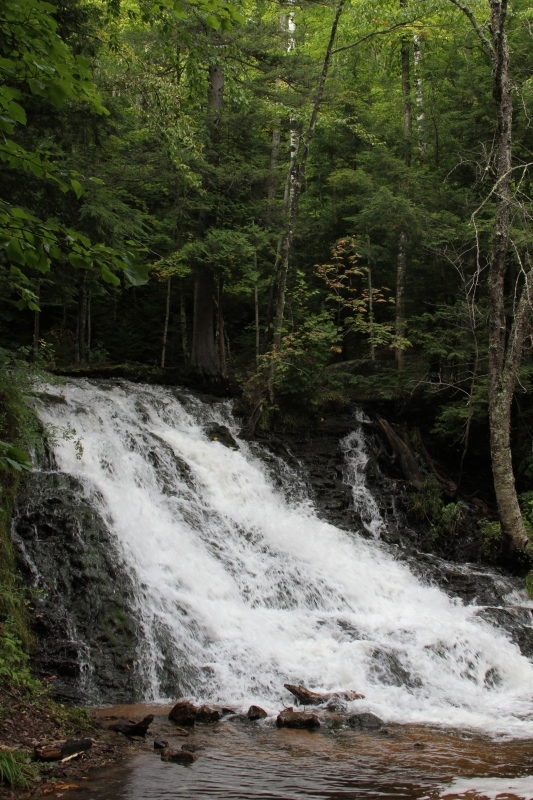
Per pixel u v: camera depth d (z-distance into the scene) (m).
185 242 19.70
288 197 23.00
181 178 17.48
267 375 18.36
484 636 10.52
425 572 13.40
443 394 19.11
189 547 11.31
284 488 15.56
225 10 5.80
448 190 19.91
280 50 20.02
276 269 18.92
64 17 12.20
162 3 5.94
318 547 13.20
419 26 18.78
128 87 13.56
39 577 9.02
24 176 11.15
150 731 6.72
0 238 4.06
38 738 5.95
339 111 22.39
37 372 11.70
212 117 18.64
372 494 16.42
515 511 13.85
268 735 6.77
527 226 14.57
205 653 8.95
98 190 13.24
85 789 5.06
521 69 17.81
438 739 6.90
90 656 8.27
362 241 20.61
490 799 5.02
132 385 17.64
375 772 5.72
